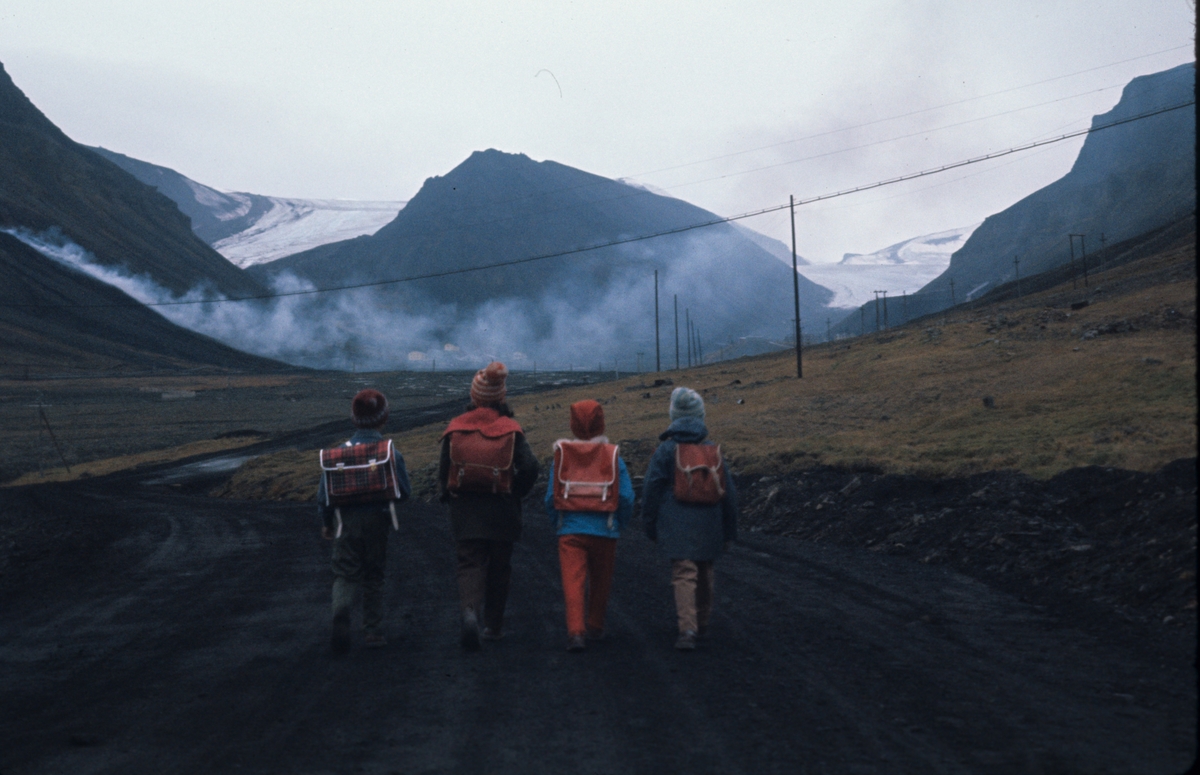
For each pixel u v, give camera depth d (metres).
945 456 18.25
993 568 10.09
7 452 67.31
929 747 4.07
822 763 3.88
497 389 6.64
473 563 6.53
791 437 26.20
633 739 4.30
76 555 15.10
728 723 4.54
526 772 3.85
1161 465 13.19
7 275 199.50
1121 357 28.25
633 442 28.53
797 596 8.74
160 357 184.75
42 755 4.20
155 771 3.93
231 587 10.59
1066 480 13.33
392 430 68.56
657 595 8.89
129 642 7.34
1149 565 8.23
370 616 6.77
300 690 5.46
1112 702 4.84
